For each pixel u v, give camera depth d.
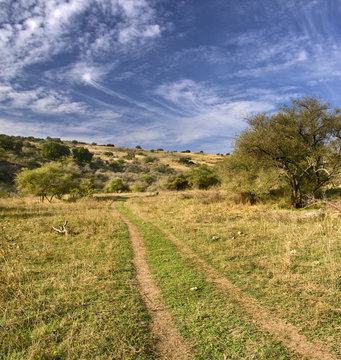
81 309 3.76
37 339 3.02
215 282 4.82
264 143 13.31
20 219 11.74
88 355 2.78
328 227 7.79
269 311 3.71
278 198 16.31
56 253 6.59
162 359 2.79
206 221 10.70
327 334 3.12
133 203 21.14
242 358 2.77
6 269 5.23
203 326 3.39
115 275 5.14
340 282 4.38
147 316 3.66
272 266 5.36
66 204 19.45
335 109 12.85
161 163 79.94
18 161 46.56
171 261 6.13
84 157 64.81
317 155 13.10
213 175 30.44
